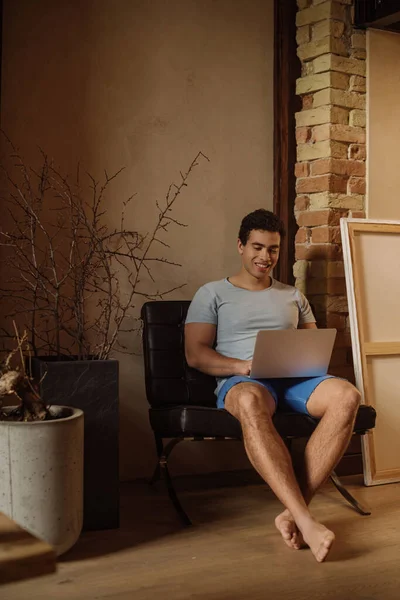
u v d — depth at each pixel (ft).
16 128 10.28
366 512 9.37
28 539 3.10
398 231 11.71
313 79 11.78
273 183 12.17
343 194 11.75
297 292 10.48
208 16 11.66
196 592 6.80
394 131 12.24
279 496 7.95
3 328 10.13
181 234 11.48
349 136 11.75
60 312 10.48
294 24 12.13
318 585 6.99
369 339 11.28
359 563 7.60
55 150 10.55
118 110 11.01
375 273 11.47
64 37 10.62
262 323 9.99
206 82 11.66
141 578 7.14
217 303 10.14
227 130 11.82
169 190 11.38
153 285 11.27
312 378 9.41
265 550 7.98
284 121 12.10
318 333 9.13
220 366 9.59
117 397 8.70
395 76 12.23
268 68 12.15
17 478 7.36
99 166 10.86
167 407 9.45
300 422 9.09
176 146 11.44
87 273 9.76
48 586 6.91
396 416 11.32
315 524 7.66
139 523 8.95
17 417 7.90
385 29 12.09
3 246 10.13
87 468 8.58
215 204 11.74
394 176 12.25
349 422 8.59
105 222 10.89
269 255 10.00
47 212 10.46
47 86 10.50
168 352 10.40
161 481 11.10
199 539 8.34
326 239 11.59
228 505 9.78
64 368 8.51
